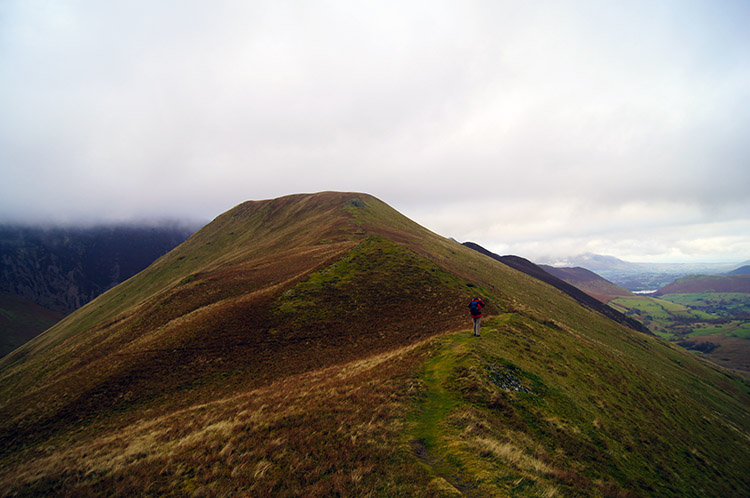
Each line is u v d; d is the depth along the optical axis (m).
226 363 37.09
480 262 104.94
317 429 14.19
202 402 30.06
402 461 11.45
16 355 104.62
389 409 15.50
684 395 43.44
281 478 11.09
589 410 21.36
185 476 12.70
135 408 31.00
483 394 17.05
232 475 11.86
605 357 35.81
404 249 66.12
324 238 91.62
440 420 14.74
